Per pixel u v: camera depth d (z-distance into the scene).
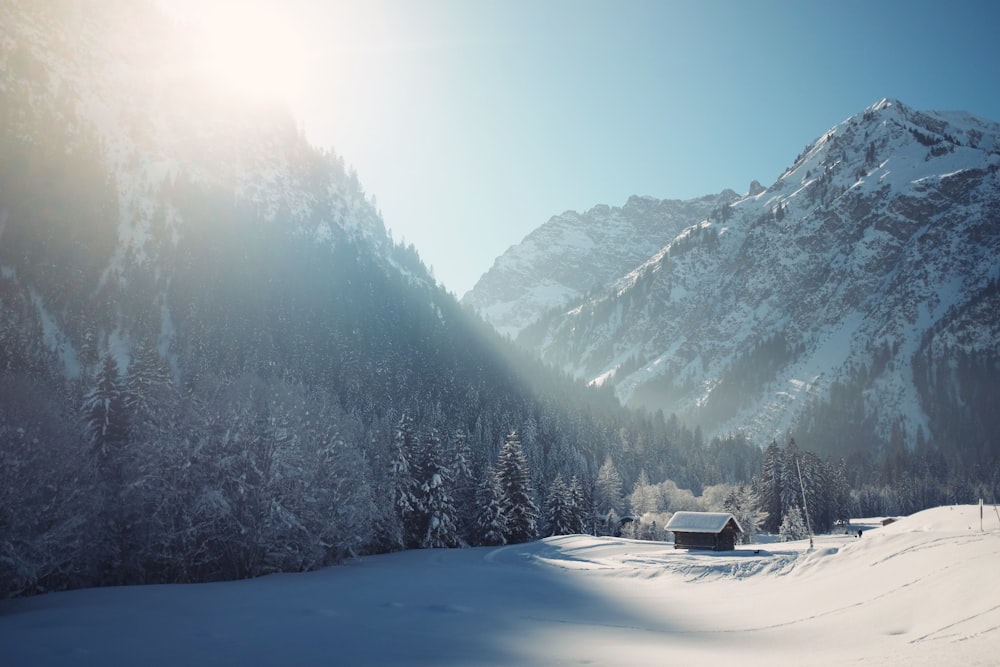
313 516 58.16
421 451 88.31
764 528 126.06
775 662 21.41
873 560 36.81
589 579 53.44
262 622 31.62
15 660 23.70
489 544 91.25
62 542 45.66
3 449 43.19
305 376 176.62
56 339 171.12
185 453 52.38
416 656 24.44
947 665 17.05
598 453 193.50
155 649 25.52
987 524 58.97
